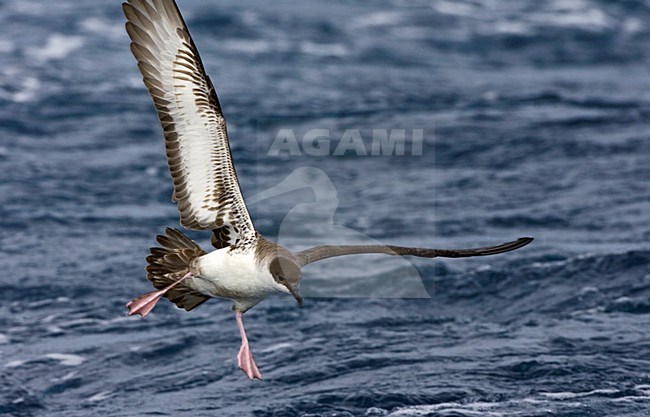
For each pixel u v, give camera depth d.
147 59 8.04
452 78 29.52
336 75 29.22
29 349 13.03
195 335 13.47
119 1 35.09
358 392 11.55
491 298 14.55
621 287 14.68
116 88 26.45
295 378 12.12
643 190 19.59
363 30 34.34
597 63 32.28
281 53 31.25
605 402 11.15
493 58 32.38
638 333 13.12
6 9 33.69
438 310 14.20
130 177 20.34
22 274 15.45
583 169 21.05
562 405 11.09
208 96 8.12
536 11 37.53
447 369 12.12
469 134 23.45
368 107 25.72
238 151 22.02
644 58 33.06
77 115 24.14
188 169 8.38
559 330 13.34
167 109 8.19
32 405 11.62
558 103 26.73
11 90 25.44
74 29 31.78
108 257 16.30
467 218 17.98
